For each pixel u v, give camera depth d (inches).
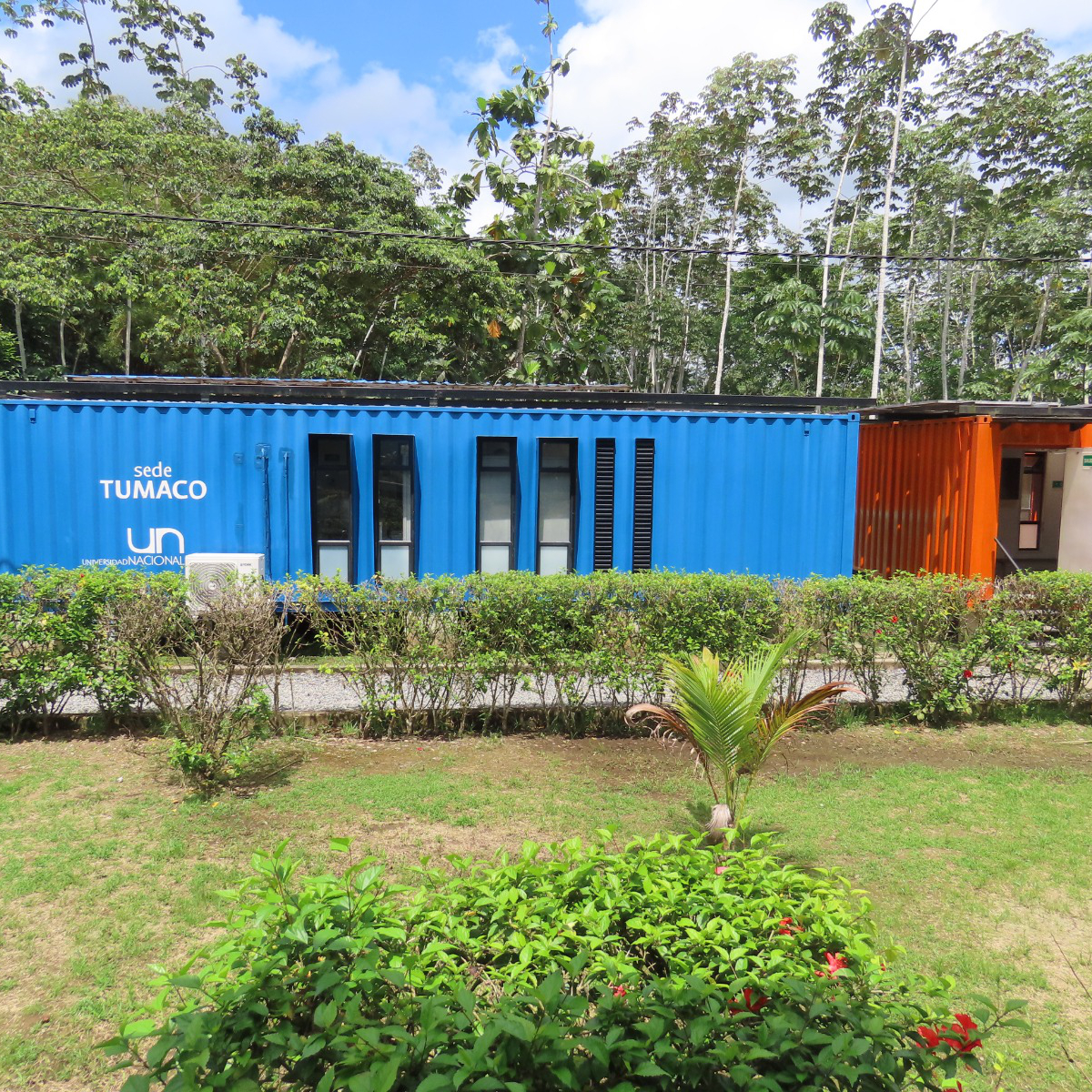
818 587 284.7
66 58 1077.8
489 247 796.0
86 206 779.4
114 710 252.4
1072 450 434.0
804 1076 68.4
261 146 884.6
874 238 1095.6
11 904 153.6
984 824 200.4
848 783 226.8
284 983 76.7
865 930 106.8
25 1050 114.0
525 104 759.7
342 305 765.9
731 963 83.2
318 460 385.1
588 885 98.6
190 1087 62.7
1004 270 1031.6
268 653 235.1
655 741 256.7
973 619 284.4
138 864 169.6
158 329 740.7
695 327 1173.1
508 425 396.8
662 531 404.5
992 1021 125.0
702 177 1073.5
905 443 469.1
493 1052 68.5
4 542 369.4
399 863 170.6
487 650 261.9
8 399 373.7
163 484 377.4
